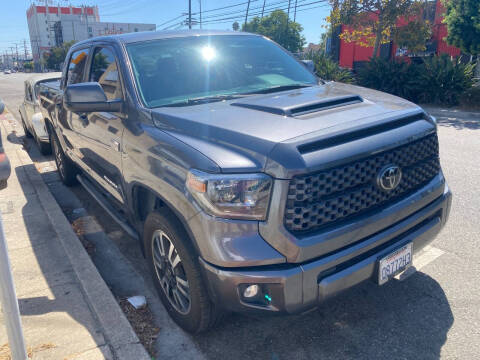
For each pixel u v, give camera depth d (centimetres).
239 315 318
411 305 319
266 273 230
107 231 491
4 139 1030
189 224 248
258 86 362
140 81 340
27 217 492
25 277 364
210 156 241
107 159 380
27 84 937
